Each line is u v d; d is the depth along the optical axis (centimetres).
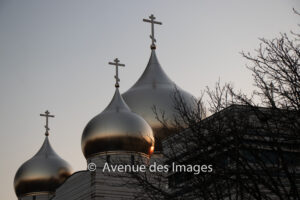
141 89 5894
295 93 2478
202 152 2697
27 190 6097
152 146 5072
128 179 4431
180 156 2911
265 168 2519
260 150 2723
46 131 6538
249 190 2567
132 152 4966
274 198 2877
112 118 5034
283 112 2570
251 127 2591
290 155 2692
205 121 2962
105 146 4978
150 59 6300
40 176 6078
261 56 2689
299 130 2433
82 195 4709
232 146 2683
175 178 2966
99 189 4500
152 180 3619
